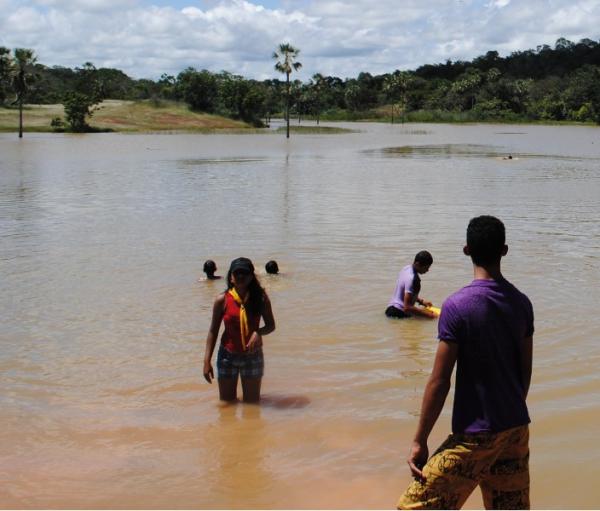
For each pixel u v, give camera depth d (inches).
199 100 5007.4
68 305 444.5
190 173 1403.8
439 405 172.9
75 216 823.1
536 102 6614.2
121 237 682.2
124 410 289.7
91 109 4633.4
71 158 1851.6
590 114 6043.3
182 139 3152.1
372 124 6053.2
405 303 414.0
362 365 340.5
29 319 414.9
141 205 917.8
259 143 2785.4
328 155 2011.6
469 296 172.6
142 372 332.2
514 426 171.2
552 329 387.2
